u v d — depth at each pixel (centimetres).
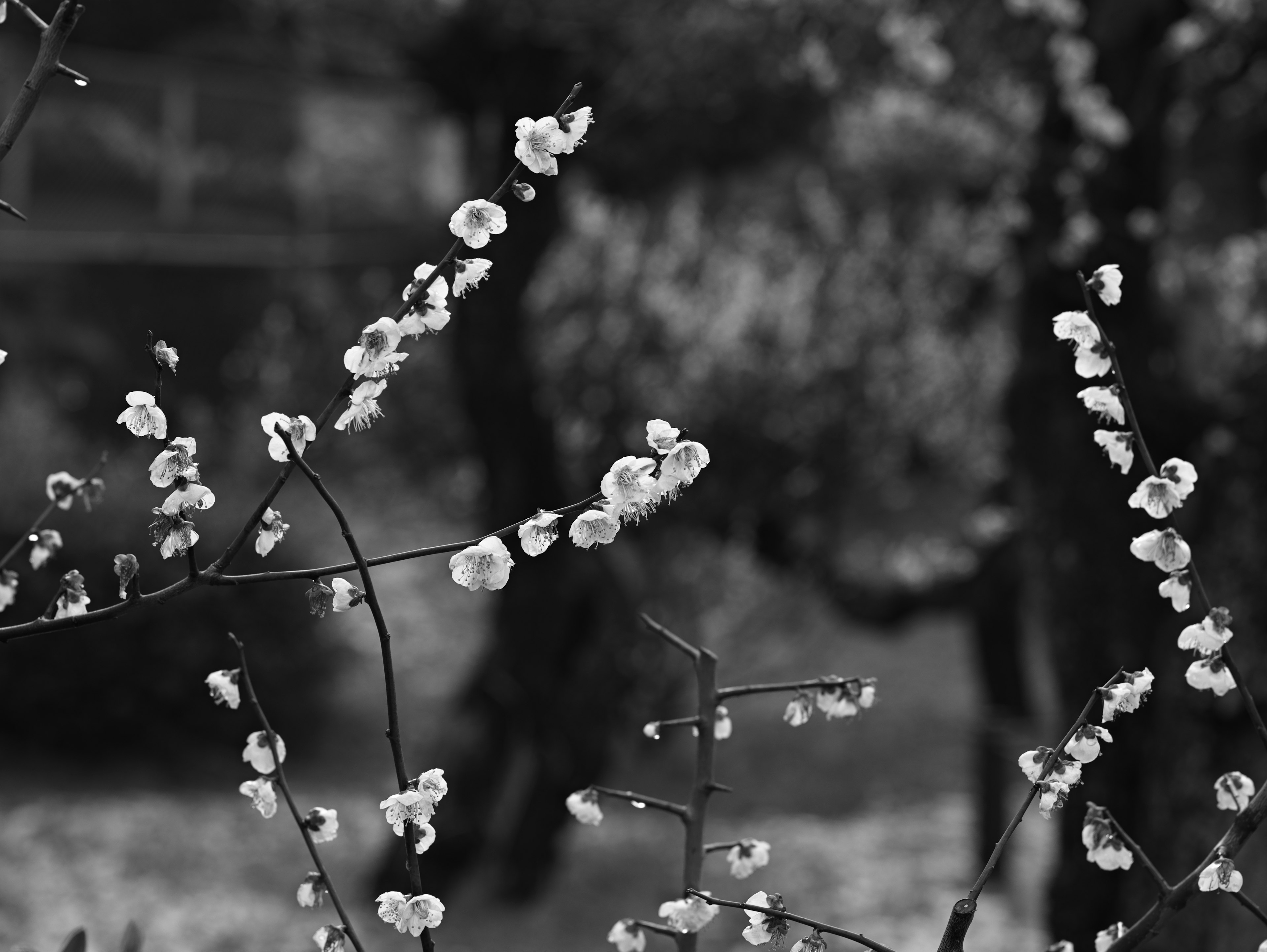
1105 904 406
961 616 760
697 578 943
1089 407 148
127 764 931
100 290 1220
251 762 146
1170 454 429
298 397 1304
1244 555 344
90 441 1203
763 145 638
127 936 177
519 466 680
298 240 917
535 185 658
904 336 913
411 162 965
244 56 836
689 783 957
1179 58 452
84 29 823
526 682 675
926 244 780
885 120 650
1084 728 136
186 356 1261
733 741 1062
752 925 136
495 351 665
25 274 1188
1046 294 450
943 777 1009
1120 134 441
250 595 984
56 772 904
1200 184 652
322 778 945
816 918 679
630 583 732
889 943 639
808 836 847
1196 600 354
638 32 572
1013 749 719
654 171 663
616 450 905
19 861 718
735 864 170
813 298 937
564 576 678
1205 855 340
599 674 685
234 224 882
